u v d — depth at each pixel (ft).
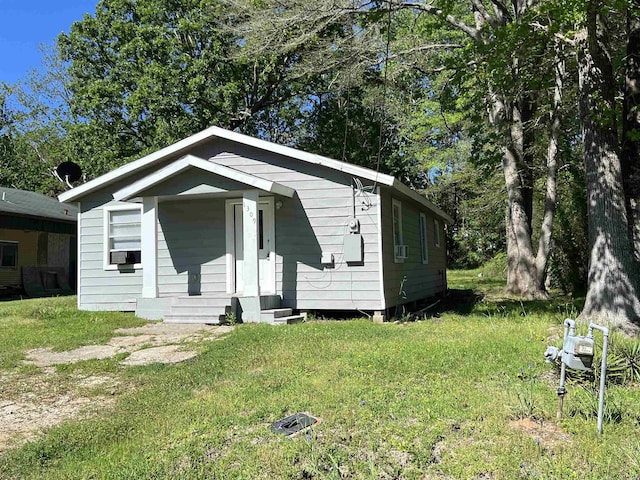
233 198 33.83
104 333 27.32
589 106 24.40
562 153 49.55
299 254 32.48
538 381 15.12
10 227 52.42
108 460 11.15
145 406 14.94
